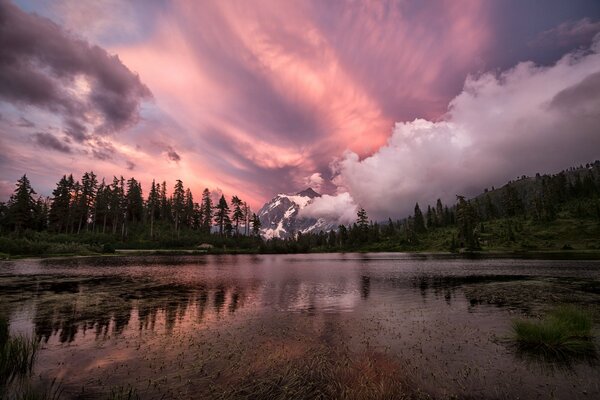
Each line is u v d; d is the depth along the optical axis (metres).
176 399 8.08
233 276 39.28
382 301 22.23
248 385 8.82
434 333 13.98
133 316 17.78
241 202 166.25
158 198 140.88
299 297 24.16
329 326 15.45
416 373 9.58
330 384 8.81
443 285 30.09
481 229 139.25
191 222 148.25
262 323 16.12
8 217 95.25
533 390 8.45
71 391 8.62
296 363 10.45
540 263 54.41
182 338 13.57
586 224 119.06
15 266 49.62
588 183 165.38
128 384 9.04
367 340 13.06
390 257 95.25
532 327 12.47
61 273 40.19
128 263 60.41
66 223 109.88
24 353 10.27
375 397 8.02
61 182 108.31
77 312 18.75
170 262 65.62
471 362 10.45
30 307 20.11
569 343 11.73
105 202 118.19
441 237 147.50
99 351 11.95
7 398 8.20
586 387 8.58
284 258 93.88
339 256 108.56
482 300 21.77
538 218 137.62
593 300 20.98
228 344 12.66
